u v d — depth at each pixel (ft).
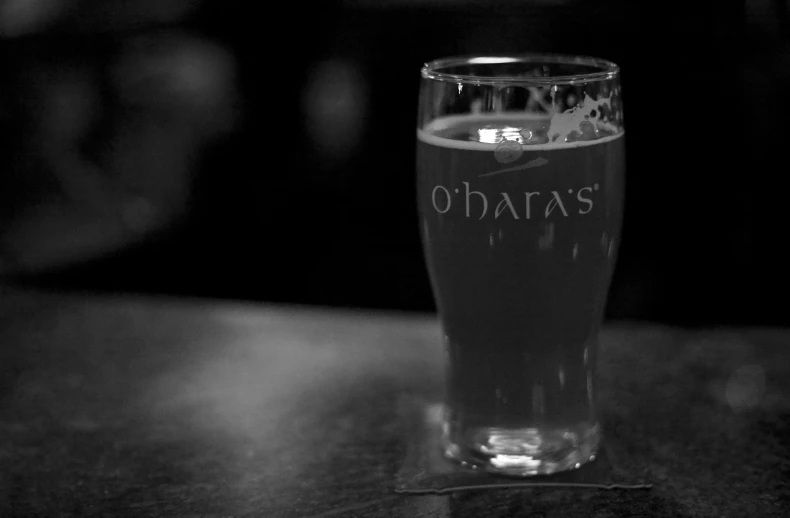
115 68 4.26
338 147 4.17
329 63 4.09
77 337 2.31
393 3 3.95
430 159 1.69
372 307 4.28
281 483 1.72
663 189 3.88
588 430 1.77
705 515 1.61
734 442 1.81
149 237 4.37
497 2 3.82
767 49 3.65
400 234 4.19
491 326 1.68
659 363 2.12
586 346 1.73
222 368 2.14
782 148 3.75
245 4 4.12
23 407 2.00
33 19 4.24
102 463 1.80
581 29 3.77
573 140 1.61
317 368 2.13
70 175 4.32
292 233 4.30
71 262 4.33
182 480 1.74
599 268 1.69
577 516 1.61
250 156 4.26
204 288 4.38
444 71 1.75
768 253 3.87
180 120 4.27
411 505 1.65
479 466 1.74
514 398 1.71
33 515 1.65
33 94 4.27
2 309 2.46
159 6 4.21
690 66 3.72
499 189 1.61
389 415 1.94
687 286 3.97
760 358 2.13
